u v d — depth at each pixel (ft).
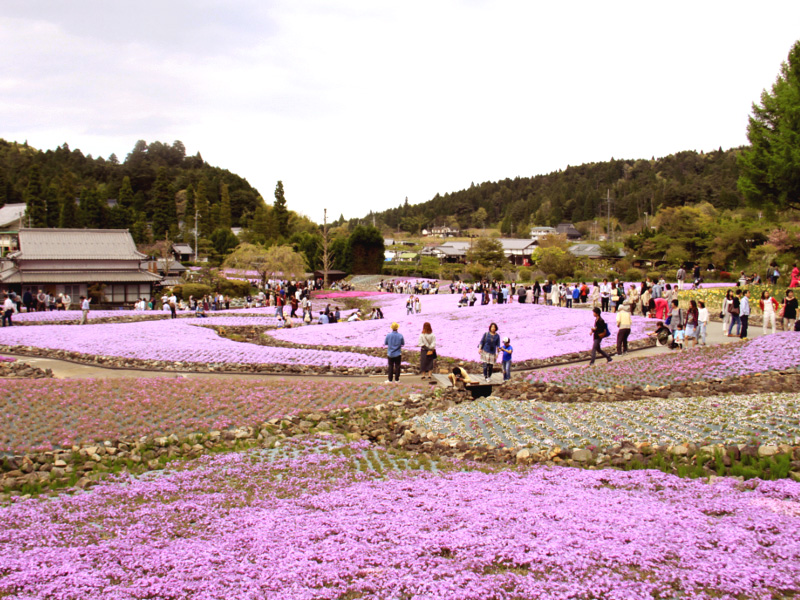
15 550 25.31
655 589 20.52
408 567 22.98
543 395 63.21
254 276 369.91
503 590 20.67
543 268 310.86
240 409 56.90
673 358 76.13
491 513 28.76
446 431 49.49
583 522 26.84
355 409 59.06
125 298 216.95
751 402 50.55
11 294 162.61
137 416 53.01
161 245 380.58
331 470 39.99
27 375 78.79
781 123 169.07
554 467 38.96
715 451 37.24
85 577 22.31
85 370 86.63
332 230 641.81
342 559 23.75
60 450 44.16
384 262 449.48
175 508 31.94
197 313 159.22
